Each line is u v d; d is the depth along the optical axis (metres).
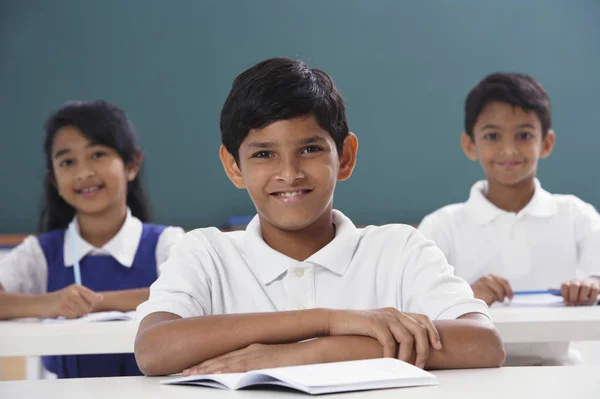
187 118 4.84
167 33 4.82
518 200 2.73
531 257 2.68
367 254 1.57
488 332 1.23
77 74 4.80
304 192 1.41
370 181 4.85
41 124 4.78
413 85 4.86
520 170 2.68
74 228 2.66
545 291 2.28
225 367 1.14
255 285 1.53
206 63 4.85
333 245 1.54
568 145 4.82
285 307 1.51
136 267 2.65
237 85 1.44
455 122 4.86
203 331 1.19
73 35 4.79
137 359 1.23
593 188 4.84
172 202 4.83
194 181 4.84
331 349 1.15
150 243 2.70
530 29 4.82
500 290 2.17
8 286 2.60
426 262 1.53
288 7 4.85
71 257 2.64
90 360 2.46
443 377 1.09
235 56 4.86
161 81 4.83
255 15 4.85
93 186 2.63
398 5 4.84
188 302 1.41
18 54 4.77
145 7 4.82
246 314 1.22
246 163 1.42
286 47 4.86
